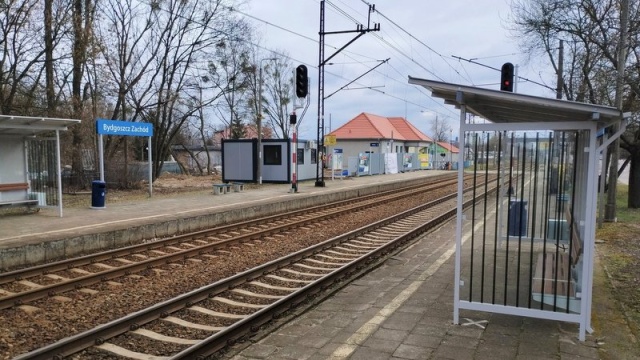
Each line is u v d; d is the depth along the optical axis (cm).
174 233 1333
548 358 457
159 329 589
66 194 2217
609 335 513
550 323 548
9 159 1398
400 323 558
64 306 682
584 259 497
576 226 650
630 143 1834
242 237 1165
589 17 1519
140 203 1792
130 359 502
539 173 1002
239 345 546
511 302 615
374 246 1131
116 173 2588
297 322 594
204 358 503
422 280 755
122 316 642
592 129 484
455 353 471
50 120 1275
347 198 2425
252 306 685
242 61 3200
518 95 479
